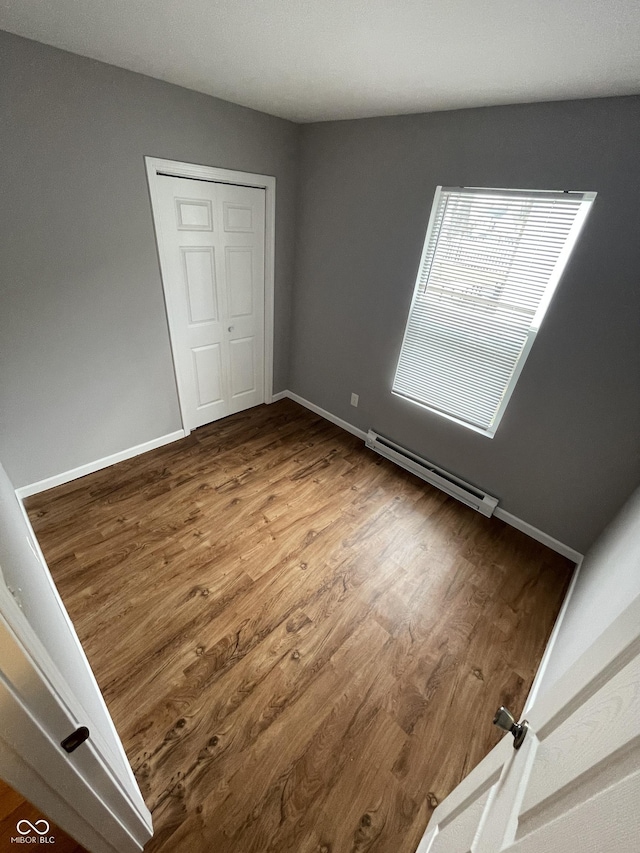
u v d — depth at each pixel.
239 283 3.01
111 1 1.22
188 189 2.41
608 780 0.42
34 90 1.68
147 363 2.66
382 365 2.93
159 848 1.13
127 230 2.22
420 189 2.26
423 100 1.90
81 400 2.43
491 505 2.48
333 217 2.81
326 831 1.19
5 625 0.47
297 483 2.73
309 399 3.73
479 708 1.52
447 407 2.62
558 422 2.10
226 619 1.78
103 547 2.10
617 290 1.74
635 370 1.79
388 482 2.80
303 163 2.85
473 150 1.99
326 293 3.12
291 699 1.51
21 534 1.38
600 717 0.49
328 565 2.10
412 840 1.18
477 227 2.10
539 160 1.80
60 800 0.70
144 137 2.08
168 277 2.53
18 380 2.12
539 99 1.69
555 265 1.91
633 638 0.48
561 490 2.20
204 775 1.29
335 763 1.34
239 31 1.38
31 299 2.01
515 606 1.95
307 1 1.13
